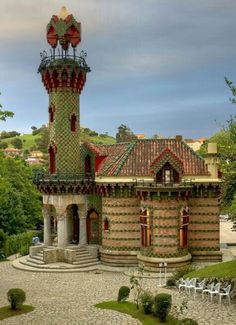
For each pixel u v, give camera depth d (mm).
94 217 63938
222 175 59875
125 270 57656
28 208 95750
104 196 61000
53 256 60719
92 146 64938
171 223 56156
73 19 63531
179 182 56875
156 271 55938
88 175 63781
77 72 62844
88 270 57906
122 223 59844
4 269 60469
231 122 43844
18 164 96438
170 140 64188
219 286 41031
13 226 82438
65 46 63469
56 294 45938
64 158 63000
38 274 56750
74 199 62531
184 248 57594
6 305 41469
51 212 66188
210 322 35031
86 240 63375
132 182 59094
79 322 36031
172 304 40281
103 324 35469
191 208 60250
